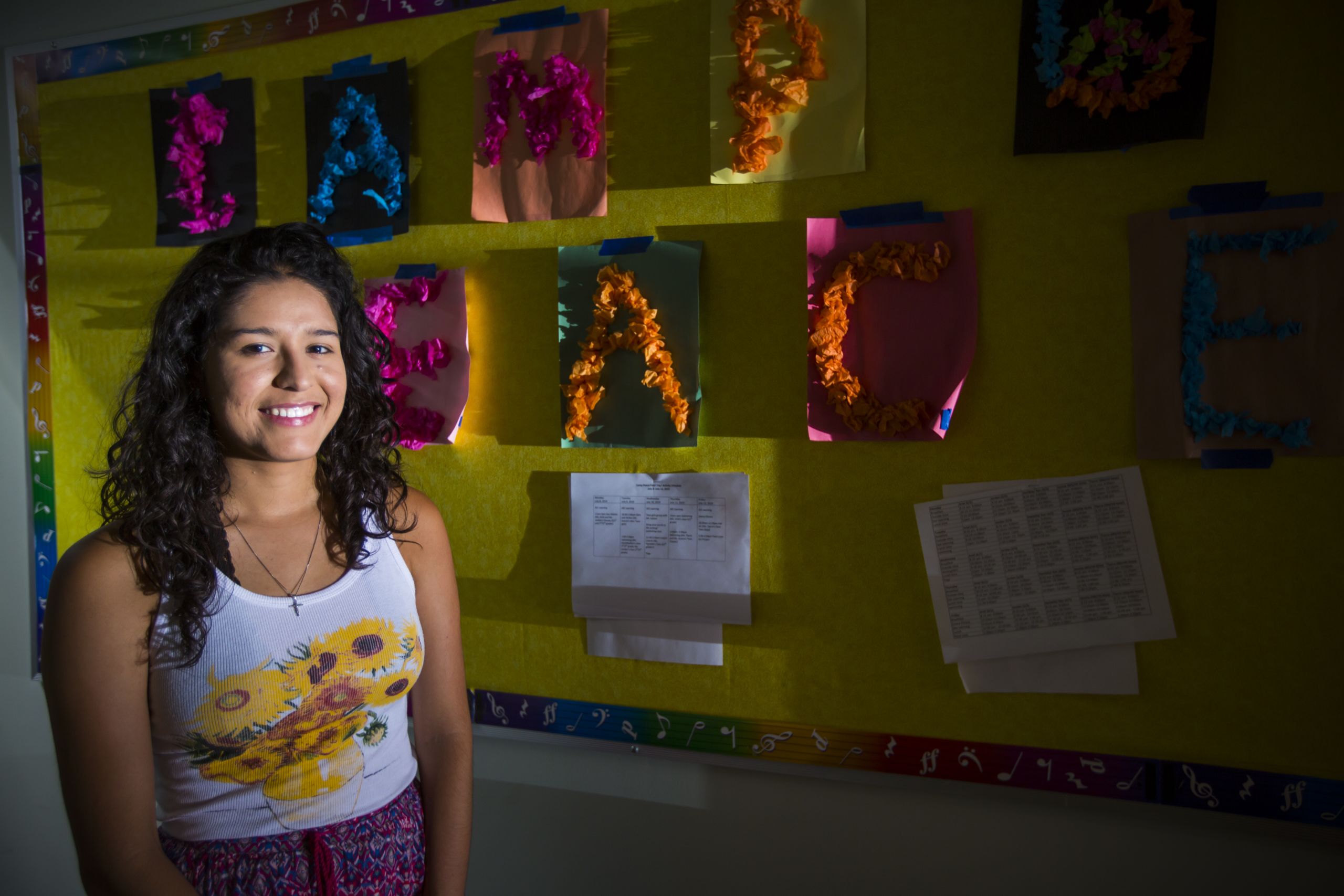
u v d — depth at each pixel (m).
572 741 1.52
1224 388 1.16
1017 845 1.29
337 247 1.64
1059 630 1.25
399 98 1.57
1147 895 1.23
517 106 1.50
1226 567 1.18
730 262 1.40
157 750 0.92
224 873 0.89
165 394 0.91
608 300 1.43
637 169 1.44
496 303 1.55
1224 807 1.19
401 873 0.98
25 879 1.89
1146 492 1.21
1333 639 1.13
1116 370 1.21
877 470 1.33
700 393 1.41
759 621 1.40
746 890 1.44
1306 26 1.12
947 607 1.30
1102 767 1.24
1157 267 1.18
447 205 1.57
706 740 1.44
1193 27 1.15
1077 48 1.20
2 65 1.84
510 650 1.56
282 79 1.66
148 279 1.75
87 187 1.79
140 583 0.87
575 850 1.55
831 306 1.31
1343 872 1.15
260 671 0.90
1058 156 1.23
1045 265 1.24
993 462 1.28
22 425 1.85
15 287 1.84
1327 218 1.11
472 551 1.58
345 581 0.97
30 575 1.85
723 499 1.41
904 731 1.34
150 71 1.74
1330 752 1.14
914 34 1.29
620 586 1.48
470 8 1.53
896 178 1.31
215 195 1.71
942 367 1.28
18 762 1.88
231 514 0.97
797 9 1.32
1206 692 1.19
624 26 1.44
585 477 1.49
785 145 1.35
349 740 0.96
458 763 1.06
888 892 1.36
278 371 0.90
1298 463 1.14
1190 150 1.17
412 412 1.57
